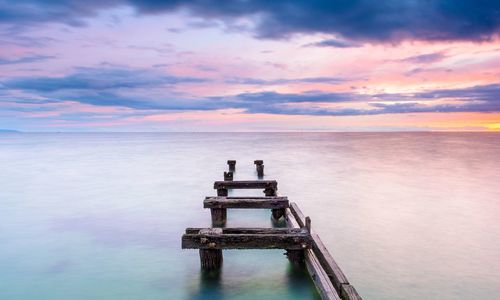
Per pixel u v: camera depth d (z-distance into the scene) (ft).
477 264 31.63
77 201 60.34
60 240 38.73
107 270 30.25
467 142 295.07
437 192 66.44
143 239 38.75
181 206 55.77
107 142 324.80
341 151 176.35
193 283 27.37
